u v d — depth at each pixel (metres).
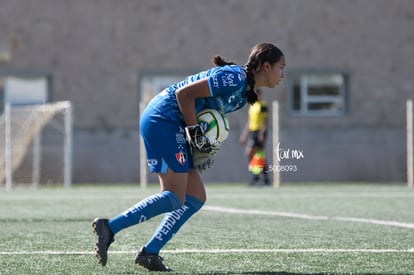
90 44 99.12
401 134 101.25
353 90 101.19
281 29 100.69
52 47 98.75
